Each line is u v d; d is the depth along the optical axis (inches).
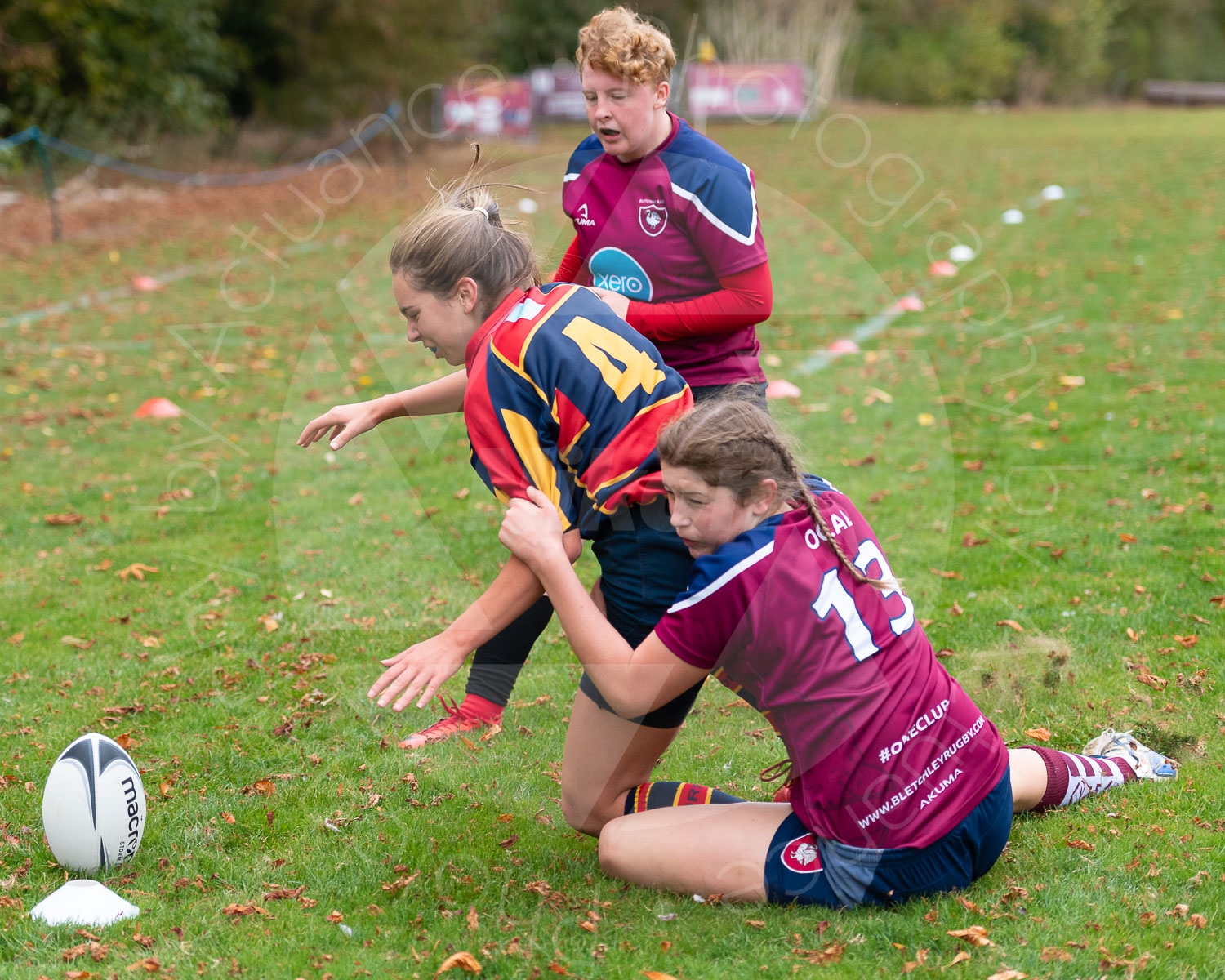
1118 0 2834.6
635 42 185.0
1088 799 187.2
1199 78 2962.6
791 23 2054.6
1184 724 211.5
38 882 174.4
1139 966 144.7
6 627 276.4
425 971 149.2
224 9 1507.1
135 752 214.8
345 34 1536.7
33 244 906.1
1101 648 243.4
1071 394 458.6
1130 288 668.7
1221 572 280.4
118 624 276.8
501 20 2031.3
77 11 1218.6
